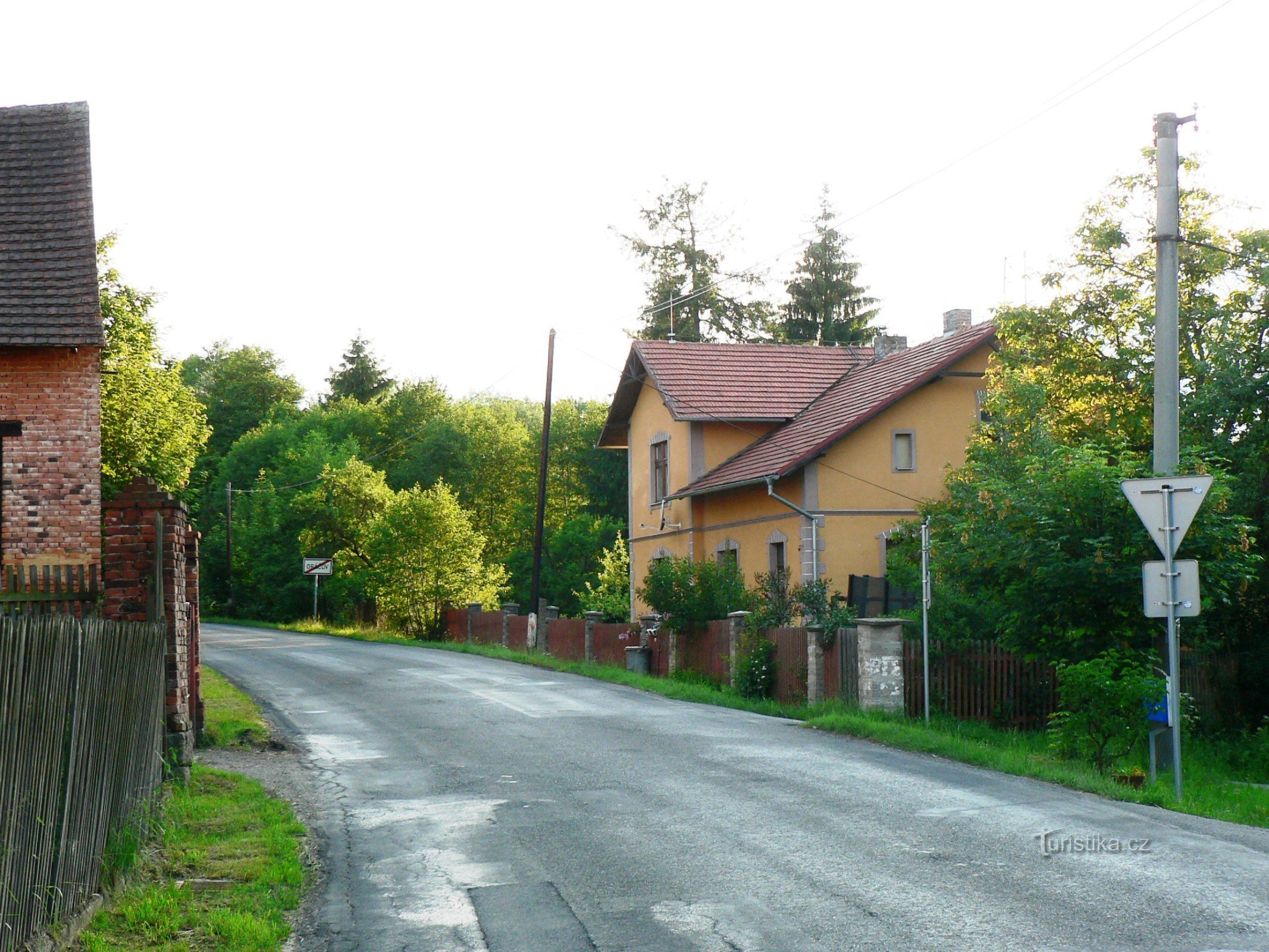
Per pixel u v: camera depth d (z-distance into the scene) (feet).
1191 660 58.90
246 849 29.48
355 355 288.71
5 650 18.93
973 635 62.75
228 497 210.79
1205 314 66.49
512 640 120.16
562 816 33.63
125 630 26.94
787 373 112.78
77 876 22.98
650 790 37.35
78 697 22.91
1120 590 45.47
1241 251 65.92
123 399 114.32
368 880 27.12
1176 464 46.29
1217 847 28.58
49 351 48.19
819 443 89.35
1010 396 70.49
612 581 138.51
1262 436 58.95
